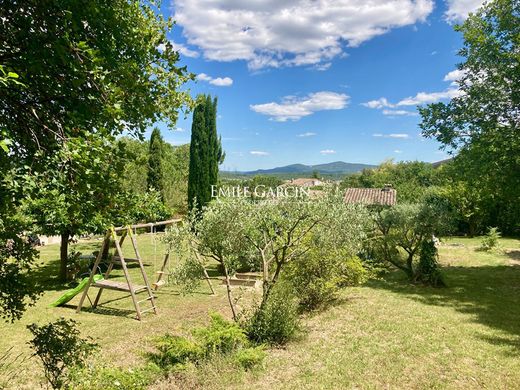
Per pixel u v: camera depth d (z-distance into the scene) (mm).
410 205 14016
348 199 28828
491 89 13578
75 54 2459
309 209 7238
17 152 2648
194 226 7449
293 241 7613
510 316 9273
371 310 9844
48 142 2549
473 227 27047
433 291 12094
